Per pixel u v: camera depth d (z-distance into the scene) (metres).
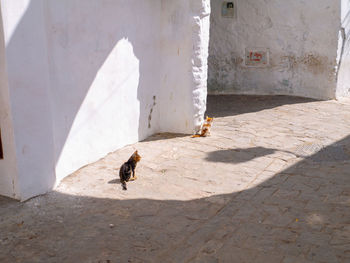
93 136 6.13
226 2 11.91
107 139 6.50
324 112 10.08
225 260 3.68
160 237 4.09
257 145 7.36
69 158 5.63
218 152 6.93
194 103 7.81
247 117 9.57
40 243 3.93
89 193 5.12
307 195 5.16
